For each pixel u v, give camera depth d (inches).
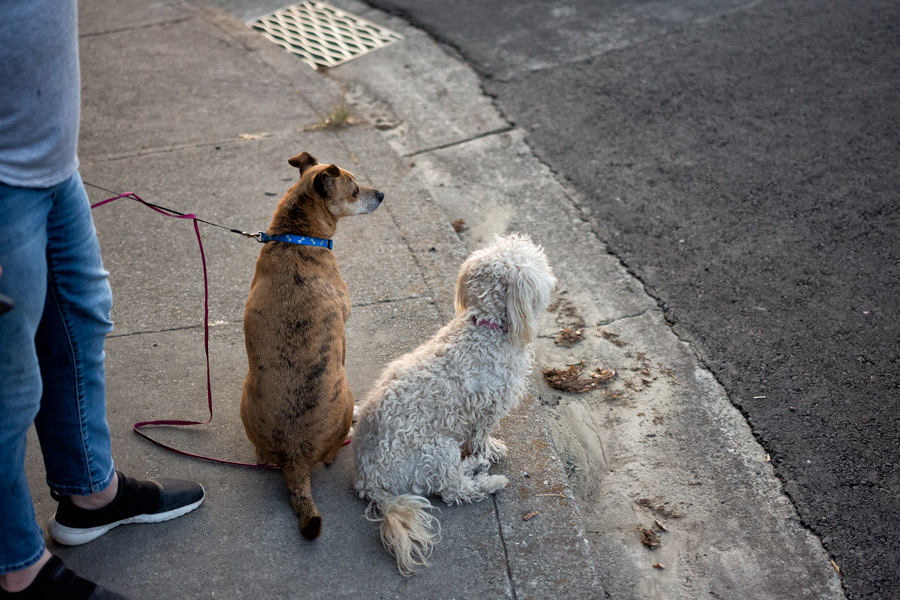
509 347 119.0
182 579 104.9
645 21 295.6
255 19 311.1
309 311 113.3
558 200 206.5
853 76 247.3
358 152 215.2
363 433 116.7
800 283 171.6
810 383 146.6
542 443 129.4
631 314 168.6
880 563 115.4
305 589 103.7
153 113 237.5
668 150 222.2
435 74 268.8
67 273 87.7
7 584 87.3
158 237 181.5
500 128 238.7
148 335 150.9
